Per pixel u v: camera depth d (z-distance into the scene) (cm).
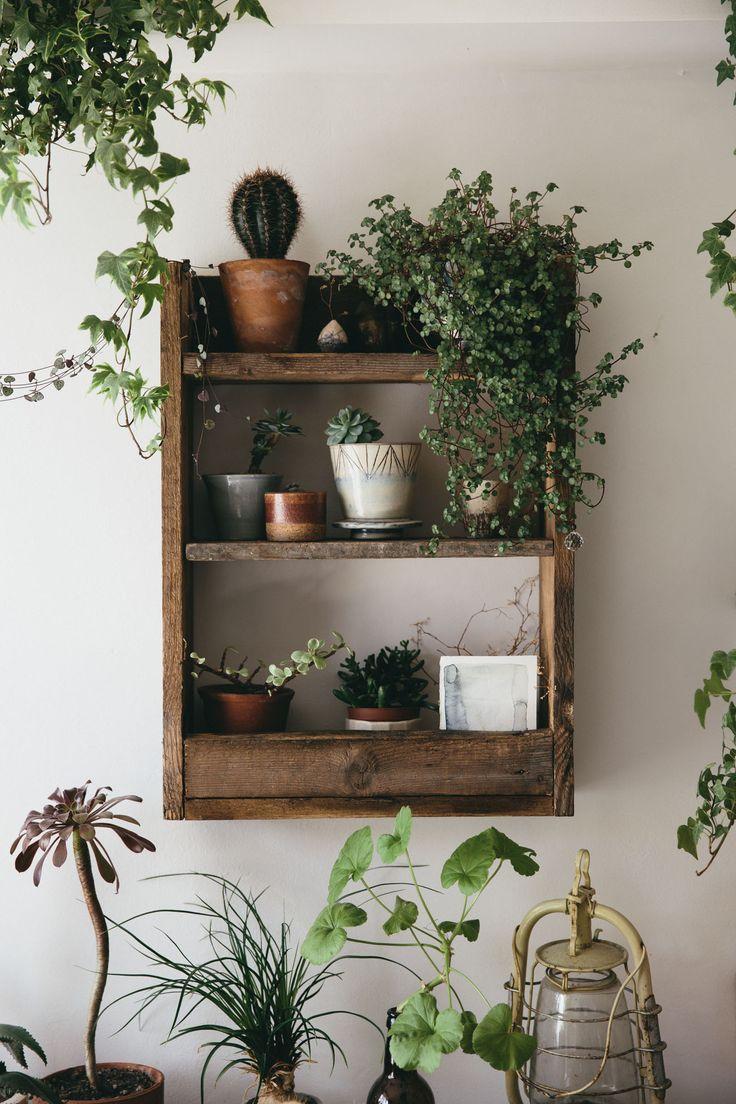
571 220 168
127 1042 184
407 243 168
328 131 185
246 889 186
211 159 185
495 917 186
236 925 185
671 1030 186
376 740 171
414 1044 139
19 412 184
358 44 177
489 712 174
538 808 171
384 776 171
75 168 183
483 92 186
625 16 170
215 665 187
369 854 155
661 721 187
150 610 185
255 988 175
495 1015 142
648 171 186
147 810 185
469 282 160
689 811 187
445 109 186
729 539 187
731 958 186
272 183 171
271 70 184
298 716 188
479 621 188
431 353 174
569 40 176
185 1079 183
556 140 186
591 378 168
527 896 186
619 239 186
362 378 170
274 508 170
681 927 186
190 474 182
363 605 188
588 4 170
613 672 187
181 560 169
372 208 185
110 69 136
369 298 177
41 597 184
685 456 187
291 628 188
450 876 150
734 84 186
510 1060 139
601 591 187
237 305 171
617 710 187
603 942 157
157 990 184
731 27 167
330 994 185
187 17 137
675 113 186
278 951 185
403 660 180
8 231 183
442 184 186
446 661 176
